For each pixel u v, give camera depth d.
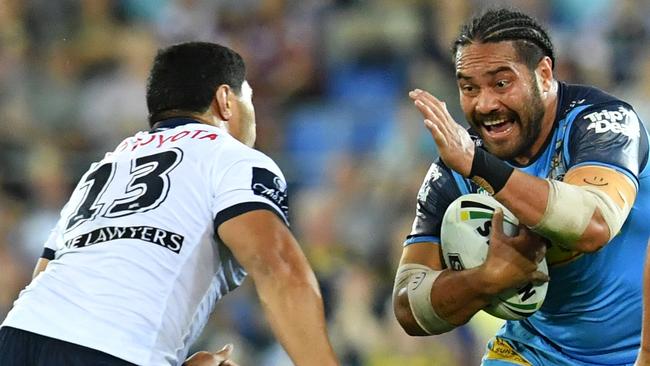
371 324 29.50
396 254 31.39
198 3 41.75
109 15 41.72
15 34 40.16
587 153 13.77
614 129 13.93
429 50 38.06
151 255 12.98
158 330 12.81
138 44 39.91
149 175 13.52
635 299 14.73
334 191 33.03
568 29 39.25
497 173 12.86
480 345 28.70
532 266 13.77
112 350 12.60
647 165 14.45
